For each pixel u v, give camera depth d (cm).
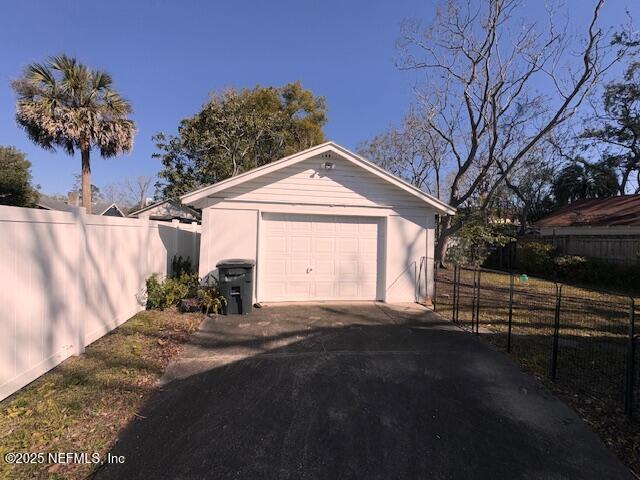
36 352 387
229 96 2148
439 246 1761
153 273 788
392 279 923
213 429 321
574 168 2514
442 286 1223
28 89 1456
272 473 268
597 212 1933
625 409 364
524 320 741
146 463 273
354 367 474
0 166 2180
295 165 884
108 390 379
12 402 338
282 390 402
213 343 560
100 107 1573
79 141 1552
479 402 386
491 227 1736
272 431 321
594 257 1425
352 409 364
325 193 898
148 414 341
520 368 481
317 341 581
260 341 575
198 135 2072
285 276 894
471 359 511
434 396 398
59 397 355
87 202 1596
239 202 863
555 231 2011
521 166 2227
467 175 2177
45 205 2486
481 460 290
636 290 1202
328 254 910
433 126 1736
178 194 2233
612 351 547
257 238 869
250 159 2175
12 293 347
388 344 572
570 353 538
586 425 345
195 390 396
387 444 307
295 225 896
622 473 280
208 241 855
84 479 252
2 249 334
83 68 1536
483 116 1530
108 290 575
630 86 2025
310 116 2861
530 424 345
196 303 748
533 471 279
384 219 928
